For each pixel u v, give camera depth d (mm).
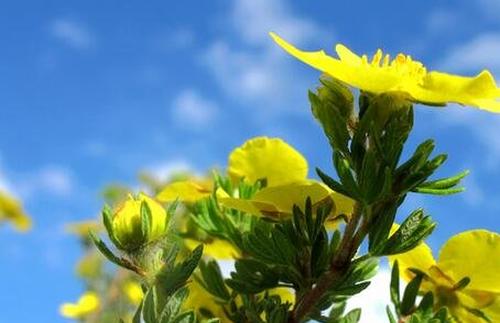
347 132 192
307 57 185
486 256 218
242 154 271
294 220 199
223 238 250
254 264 210
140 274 198
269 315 202
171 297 185
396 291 217
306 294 199
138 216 201
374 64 212
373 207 193
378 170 189
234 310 233
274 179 271
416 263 223
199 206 252
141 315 185
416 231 193
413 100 191
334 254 200
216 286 240
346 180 190
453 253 220
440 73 187
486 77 185
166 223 202
